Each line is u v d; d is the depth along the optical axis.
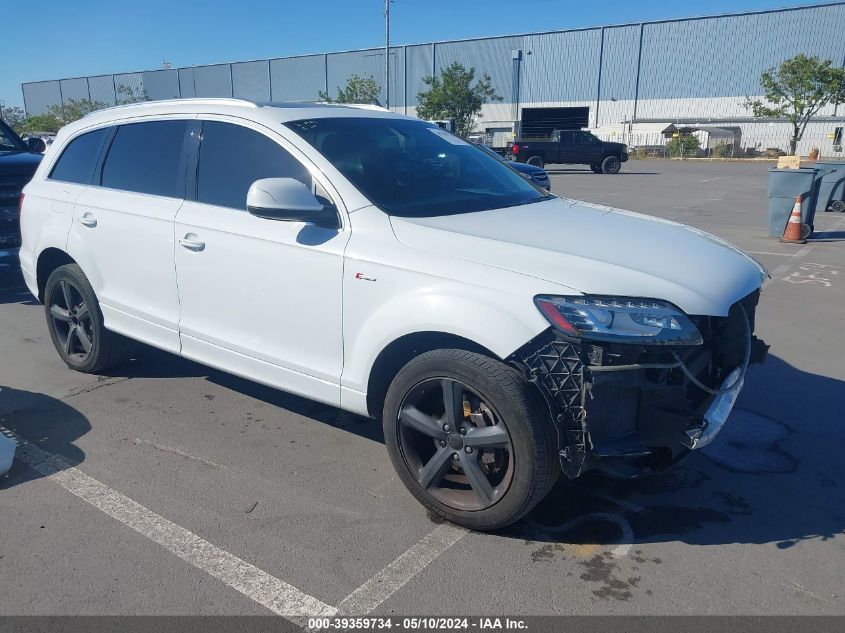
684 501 3.43
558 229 3.38
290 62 55.38
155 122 4.36
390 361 3.33
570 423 2.76
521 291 2.81
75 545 3.03
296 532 3.14
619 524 3.23
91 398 4.64
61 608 2.64
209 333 3.97
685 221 13.19
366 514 3.29
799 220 10.48
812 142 43.28
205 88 60.06
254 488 3.52
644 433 2.91
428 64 51.84
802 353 5.59
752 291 3.25
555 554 3.00
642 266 2.97
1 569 2.86
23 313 6.84
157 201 4.19
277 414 4.42
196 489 3.50
